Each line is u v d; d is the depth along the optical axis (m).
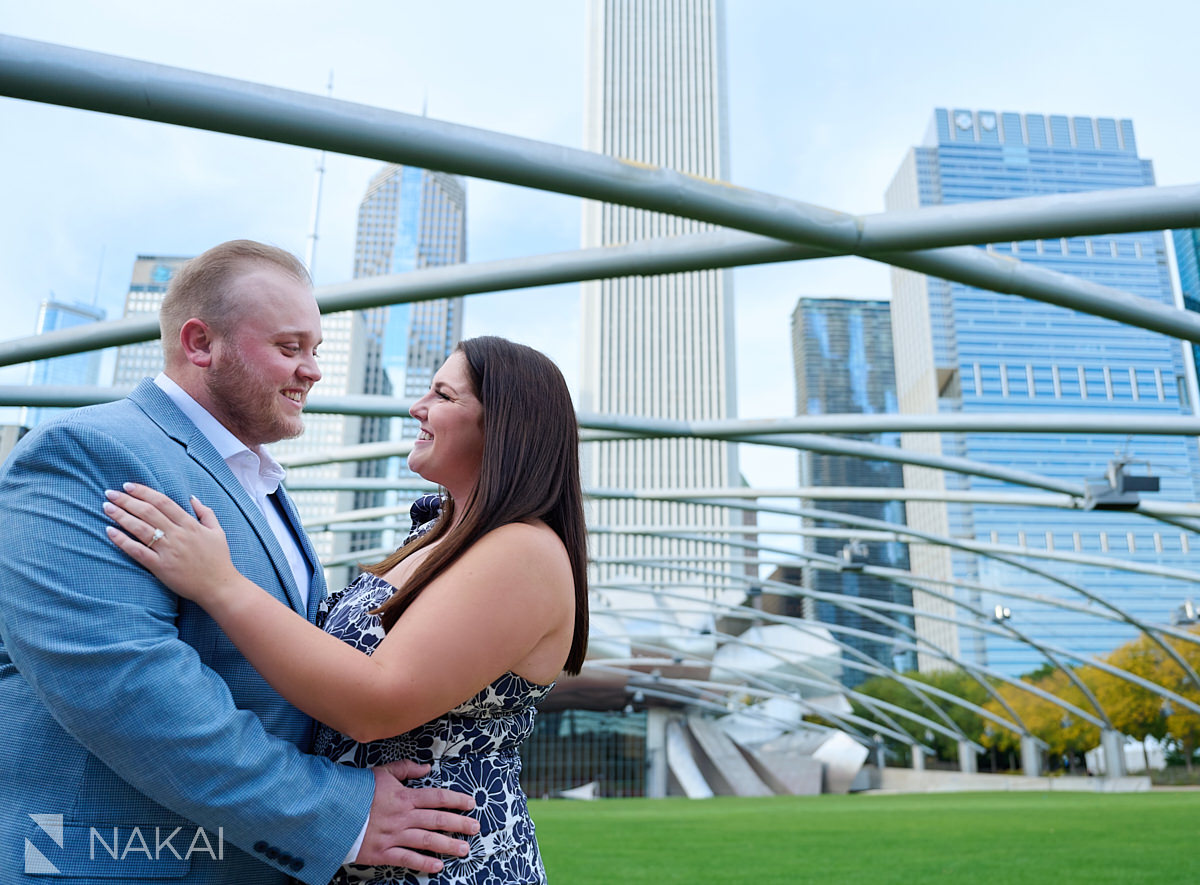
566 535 2.84
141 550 2.26
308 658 2.26
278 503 3.17
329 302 9.90
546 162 6.05
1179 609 38.16
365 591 2.90
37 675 2.16
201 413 2.81
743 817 28.47
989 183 156.75
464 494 2.99
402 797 2.42
